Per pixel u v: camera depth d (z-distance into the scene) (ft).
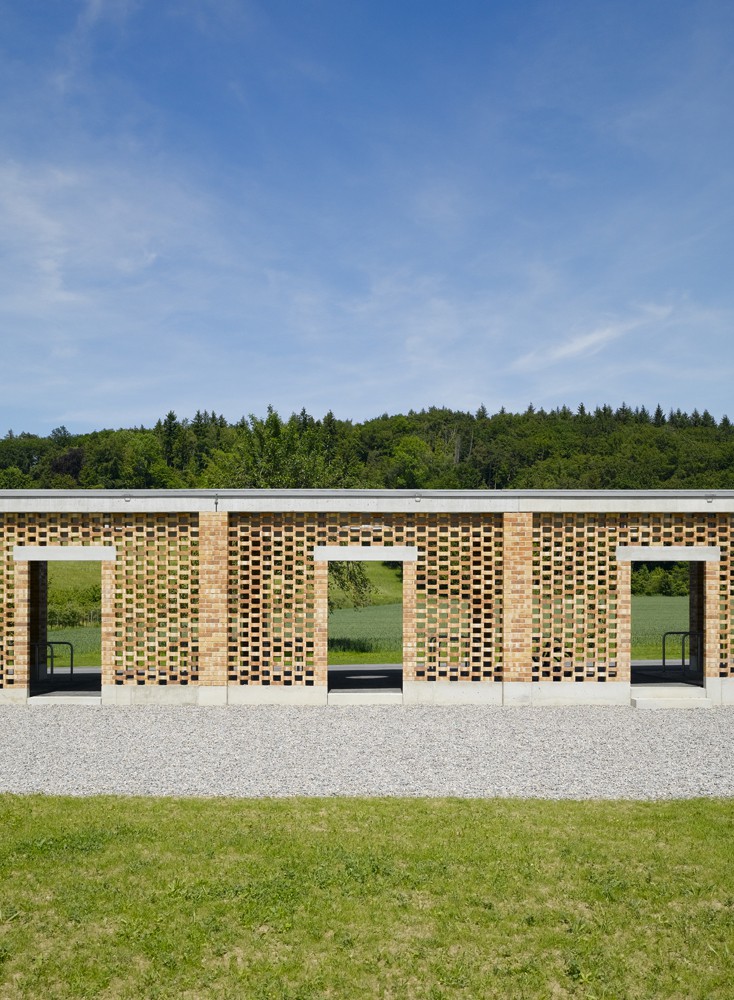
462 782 30.63
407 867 22.04
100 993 16.31
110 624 47.65
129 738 38.22
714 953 17.74
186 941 18.16
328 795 29.01
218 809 27.04
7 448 394.93
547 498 47.96
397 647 78.38
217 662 47.26
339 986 16.55
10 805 27.50
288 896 20.27
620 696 47.80
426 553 48.39
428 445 345.10
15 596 47.70
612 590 48.73
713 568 48.65
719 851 23.29
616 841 24.09
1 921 19.11
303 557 48.49
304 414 279.49
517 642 47.55
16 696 47.34
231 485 74.33
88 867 22.07
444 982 16.67
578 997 16.29
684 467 264.31
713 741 38.09
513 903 20.02
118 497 47.60
